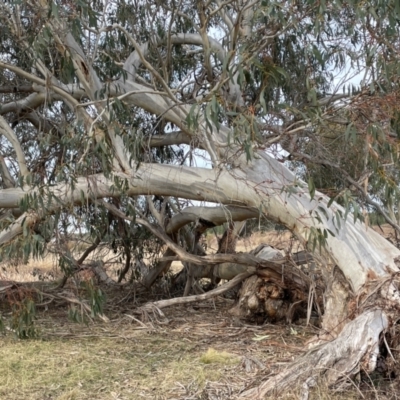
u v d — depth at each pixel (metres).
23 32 6.75
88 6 5.83
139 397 4.32
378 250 5.68
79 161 5.92
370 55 5.05
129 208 6.84
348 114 5.44
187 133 6.77
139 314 7.33
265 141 5.65
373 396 4.22
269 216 6.32
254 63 4.97
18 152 7.23
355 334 4.55
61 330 6.71
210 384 4.54
